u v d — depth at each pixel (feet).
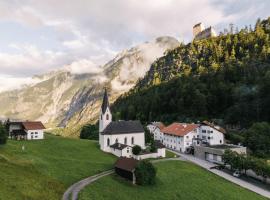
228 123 562.25
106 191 215.31
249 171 327.88
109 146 373.81
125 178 253.65
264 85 560.20
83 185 220.23
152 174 248.93
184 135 451.94
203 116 622.13
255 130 438.81
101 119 401.90
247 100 574.15
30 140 396.16
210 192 253.24
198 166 349.82
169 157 386.11
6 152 278.67
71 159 300.61
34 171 225.97
